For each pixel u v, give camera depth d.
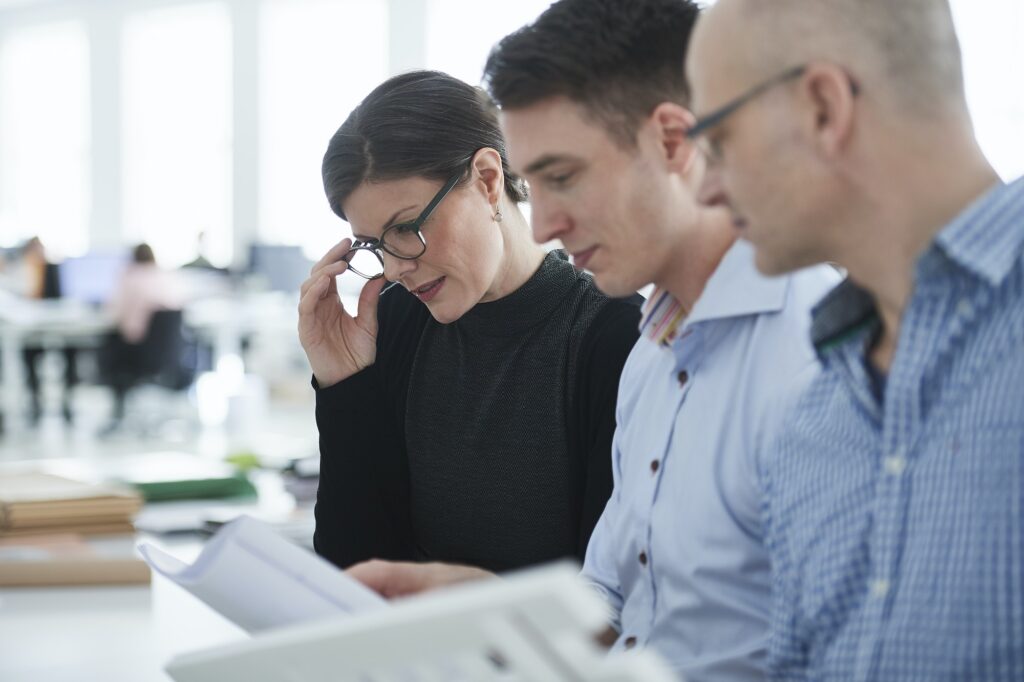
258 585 1.10
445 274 1.74
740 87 0.99
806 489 1.09
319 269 1.99
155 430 9.17
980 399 0.91
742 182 1.01
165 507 2.71
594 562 1.56
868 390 1.07
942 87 0.96
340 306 2.01
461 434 1.91
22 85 14.84
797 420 1.13
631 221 1.31
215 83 12.96
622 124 1.28
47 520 2.33
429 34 10.83
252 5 12.27
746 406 1.33
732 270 1.35
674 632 1.37
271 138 12.32
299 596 1.10
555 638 0.69
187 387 9.12
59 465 3.16
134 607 1.97
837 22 0.96
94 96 13.82
